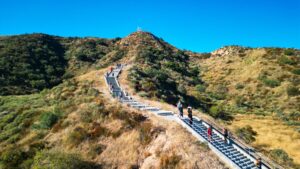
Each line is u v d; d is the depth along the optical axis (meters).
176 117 25.59
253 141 34.50
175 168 19.41
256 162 20.95
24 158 22.75
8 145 25.78
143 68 66.81
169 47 126.31
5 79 62.41
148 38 122.50
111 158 21.45
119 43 118.69
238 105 59.22
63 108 30.47
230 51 106.38
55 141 24.64
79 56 95.81
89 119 26.44
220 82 77.81
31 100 42.12
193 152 20.42
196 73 88.50
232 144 23.83
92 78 49.78
